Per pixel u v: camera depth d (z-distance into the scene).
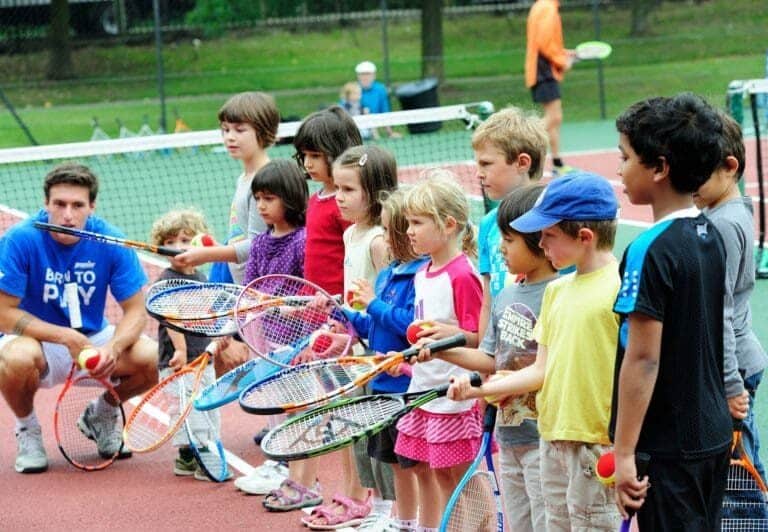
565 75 29.72
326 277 6.85
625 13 33.03
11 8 30.14
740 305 5.30
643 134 4.29
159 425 7.87
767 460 6.97
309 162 6.88
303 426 5.06
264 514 6.86
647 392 4.21
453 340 5.25
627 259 4.29
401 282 5.96
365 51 33.53
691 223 4.33
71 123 26.22
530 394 5.23
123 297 7.95
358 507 6.63
